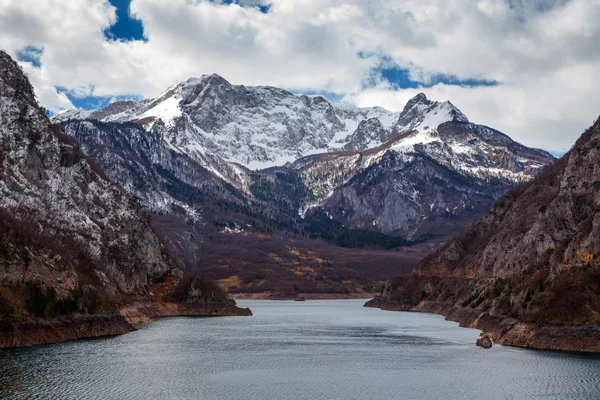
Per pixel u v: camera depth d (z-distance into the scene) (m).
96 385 85.88
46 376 88.94
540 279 132.12
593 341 110.88
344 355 120.25
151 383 89.56
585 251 122.38
